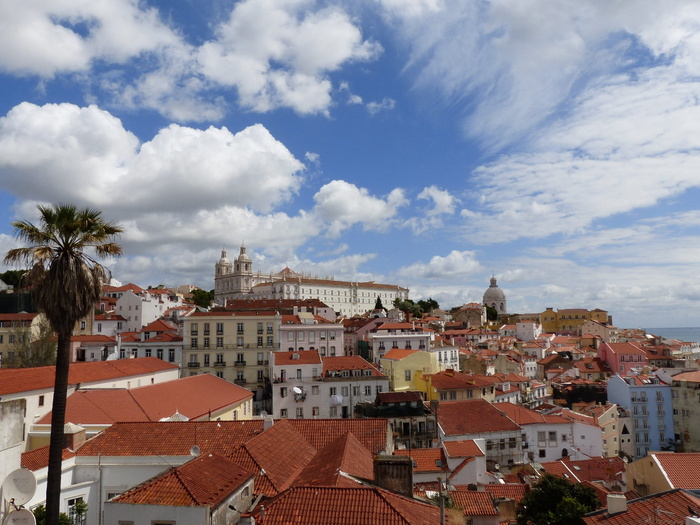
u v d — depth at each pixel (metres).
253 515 21.38
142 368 70.75
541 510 38.22
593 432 77.69
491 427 70.38
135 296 158.12
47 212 24.72
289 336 110.12
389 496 22.12
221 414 58.94
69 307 24.61
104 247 26.58
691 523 21.05
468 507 38.22
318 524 20.28
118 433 34.75
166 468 31.03
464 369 133.75
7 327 106.62
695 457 36.84
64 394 24.75
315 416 85.62
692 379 94.12
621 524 24.84
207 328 106.62
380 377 89.31
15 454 21.00
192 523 19.75
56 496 23.81
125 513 20.16
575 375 134.50
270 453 29.75
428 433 69.38
